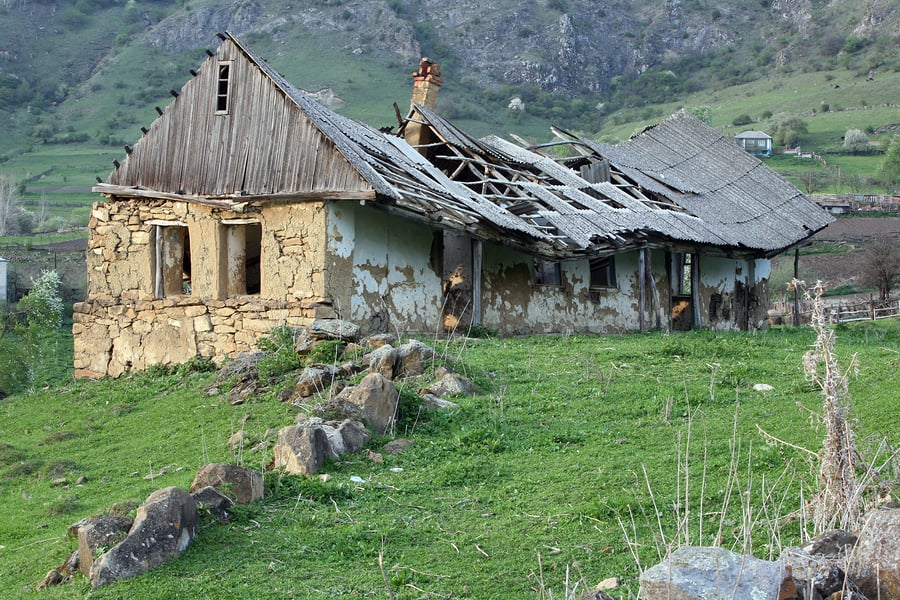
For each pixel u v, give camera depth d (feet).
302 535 29.94
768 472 33.96
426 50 487.20
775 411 42.78
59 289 160.97
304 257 58.95
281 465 36.45
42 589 28.17
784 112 410.11
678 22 551.59
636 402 45.24
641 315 81.25
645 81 498.69
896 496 28.76
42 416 56.18
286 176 60.13
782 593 20.27
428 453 37.99
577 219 74.28
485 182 77.05
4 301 156.56
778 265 182.39
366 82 424.46
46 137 419.95
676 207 94.12
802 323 127.85
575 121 442.91
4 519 37.55
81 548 28.66
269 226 60.44
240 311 60.85
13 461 46.21
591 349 59.82
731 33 540.52
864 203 242.17
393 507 32.65
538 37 516.73
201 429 46.44
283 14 508.53
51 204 308.19
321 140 59.36
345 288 59.47
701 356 58.23
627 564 27.43
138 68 500.74
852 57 482.28
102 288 66.85
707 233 87.97
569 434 40.09
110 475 41.75
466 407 43.21
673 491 32.65
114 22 559.38
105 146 410.93
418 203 61.05
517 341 63.87
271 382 50.70
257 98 62.18
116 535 28.55
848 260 181.06
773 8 559.79
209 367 60.95
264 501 32.58
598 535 29.58
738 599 19.77
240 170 61.87
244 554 28.53
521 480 35.01
